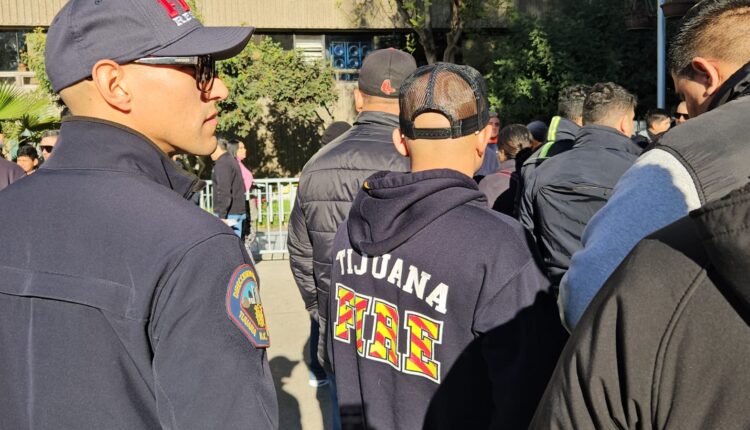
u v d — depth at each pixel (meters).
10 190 1.26
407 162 2.47
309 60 14.48
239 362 1.12
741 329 0.85
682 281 0.90
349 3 14.67
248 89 12.98
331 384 2.65
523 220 2.80
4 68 13.37
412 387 1.60
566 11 14.59
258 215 8.73
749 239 0.79
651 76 13.88
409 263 1.59
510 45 14.19
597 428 0.98
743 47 1.29
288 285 6.79
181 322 1.10
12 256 1.19
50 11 13.23
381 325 1.66
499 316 1.48
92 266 1.13
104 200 1.18
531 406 1.47
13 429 1.16
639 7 7.16
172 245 1.13
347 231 1.80
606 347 0.96
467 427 1.55
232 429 1.09
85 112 1.28
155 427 1.14
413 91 1.64
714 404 0.86
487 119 1.69
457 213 1.58
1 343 1.18
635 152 2.69
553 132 3.51
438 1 14.74
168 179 1.31
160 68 1.26
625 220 1.25
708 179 1.15
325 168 2.52
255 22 14.25
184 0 1.34
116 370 1.12
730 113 1.19
